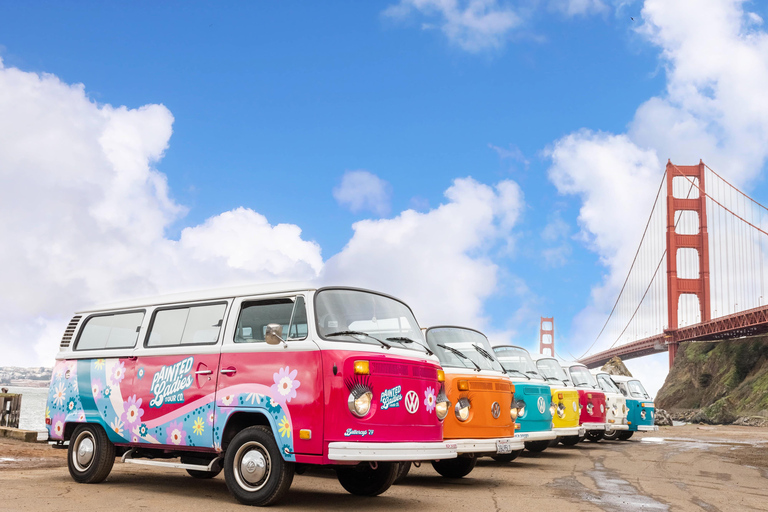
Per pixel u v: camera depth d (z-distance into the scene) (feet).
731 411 211.00
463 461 28.63
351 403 18.89
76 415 25.07
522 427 34.19
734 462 42.57
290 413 19.34
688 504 23.21
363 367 19.31
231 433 21.20
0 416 46.98
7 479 24.49
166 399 22.52
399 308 22.89
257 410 20.06
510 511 20.39
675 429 107.65
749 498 25.54
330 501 21.30
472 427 27.37
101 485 23.97
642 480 30.19
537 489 25.80
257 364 20.51
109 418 24.07
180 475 27.84
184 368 22.31
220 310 22.36
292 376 19.63
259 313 21.38
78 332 26.55
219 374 21.30
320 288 20.65
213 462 20.90
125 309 25.35
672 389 273.54
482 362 29.63
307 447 18.85
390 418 19.69
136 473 28.07
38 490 21.88
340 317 20.57
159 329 23.89
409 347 21.66
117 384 24.14
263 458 19.72
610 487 27.20
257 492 19.54
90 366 25.29
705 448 55.36
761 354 240.32
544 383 36.94
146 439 22.86
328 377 19.03
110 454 24.21
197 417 21.56
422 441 20.49
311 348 19.53
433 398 21.36
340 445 18.53
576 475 31.40
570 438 51.26
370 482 22.52
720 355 258.78
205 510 18.93
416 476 29.35
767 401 202.90
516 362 36.83
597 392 52.19
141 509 18.83
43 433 47.21
